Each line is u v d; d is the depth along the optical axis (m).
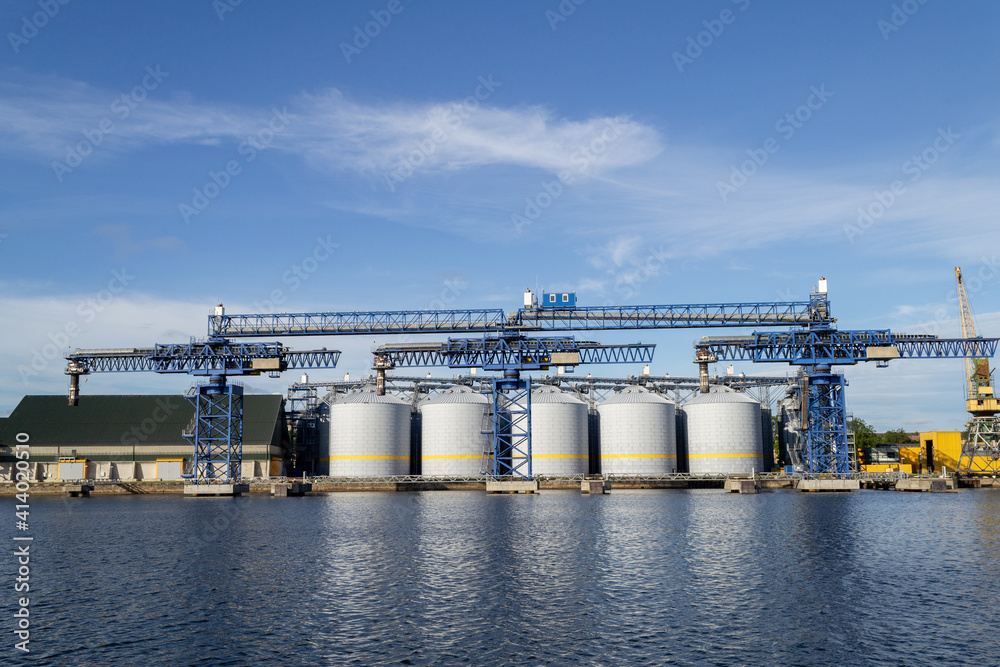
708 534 65.69
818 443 135.00
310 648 32.16
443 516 83.69
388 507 97.94
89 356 128.12
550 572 47.84
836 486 129.62
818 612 37.41
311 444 161.12
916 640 32.81
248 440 144.25
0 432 143.00
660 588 42.91
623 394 156.12
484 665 30.09
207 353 127.75
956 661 30.19
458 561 52.09
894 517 80.62
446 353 132.12
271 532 69.00
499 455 137.62
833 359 129.00
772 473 150.62
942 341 129.75
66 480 139.62
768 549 56.75
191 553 56.25
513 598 40.66
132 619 36.72
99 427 144.25
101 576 47.25
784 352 131.12
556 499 113.12
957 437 160.75
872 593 41.34
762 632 34.09
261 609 38.50
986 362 153.12
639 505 99.19
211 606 39.16
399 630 34.69
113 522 79.81
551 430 148.62
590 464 160.25
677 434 165.25
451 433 148.12
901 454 168.12
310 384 161.50
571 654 31.31
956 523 74.06
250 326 128.38
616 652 31.52
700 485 150.25
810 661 30.33
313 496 124.69
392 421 147.75
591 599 40.31
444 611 37.94
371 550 57.22
